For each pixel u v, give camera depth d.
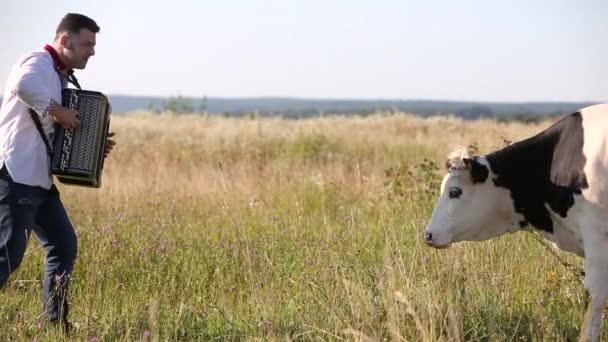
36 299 7.08
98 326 6.16
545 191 5.94
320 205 11.56
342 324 5.71
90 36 6.07
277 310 6.36
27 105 5.89
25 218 5.92
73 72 6.20
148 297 7.11
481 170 6.00
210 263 7.97
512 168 6.02
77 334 6.06
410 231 8.73
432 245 6.20
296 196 11.82
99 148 6.03
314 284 6.35
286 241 8.62
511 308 6.20
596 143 5.65
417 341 5.45
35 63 5.84
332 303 5.94
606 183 5.59
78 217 10.13
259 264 7.65
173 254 8.16
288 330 5.97
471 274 6.54
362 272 6.53
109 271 7.61
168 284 7.41
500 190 6.09
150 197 11.95
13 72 5.91
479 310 6.03
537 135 6.04
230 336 5.96
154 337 5.56
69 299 6.61
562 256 7.45
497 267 6.86
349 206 11.27
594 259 5.66
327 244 7.57
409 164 14.70
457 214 6.14
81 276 7.62
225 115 37.78
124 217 9.56
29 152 5.90
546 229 6.13
